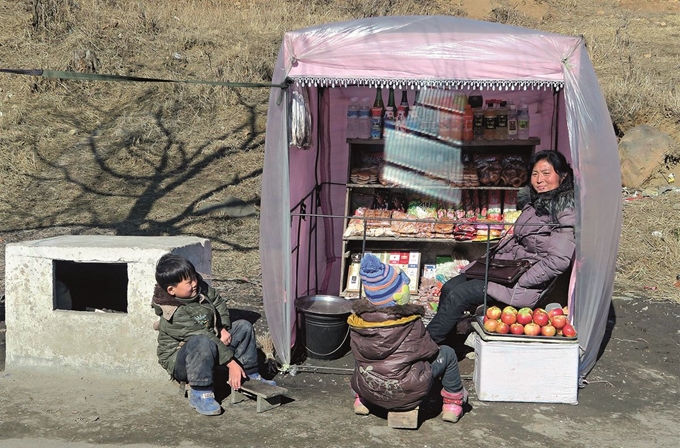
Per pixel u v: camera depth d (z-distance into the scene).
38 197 9.11
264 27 13.46
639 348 5.64
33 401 4.44
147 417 4.25
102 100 11.09
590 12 16.03
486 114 5.96
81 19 12.80
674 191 8.94
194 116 10.72
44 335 4.76
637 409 4.55
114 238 5.11
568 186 4.95
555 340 4.56
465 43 4.77
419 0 15.36
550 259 4.84
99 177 9.52
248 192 9.17
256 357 4.62
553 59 4.71
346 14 14.39
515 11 15.27
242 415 4.31
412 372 3.98
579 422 4.34
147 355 4.68
